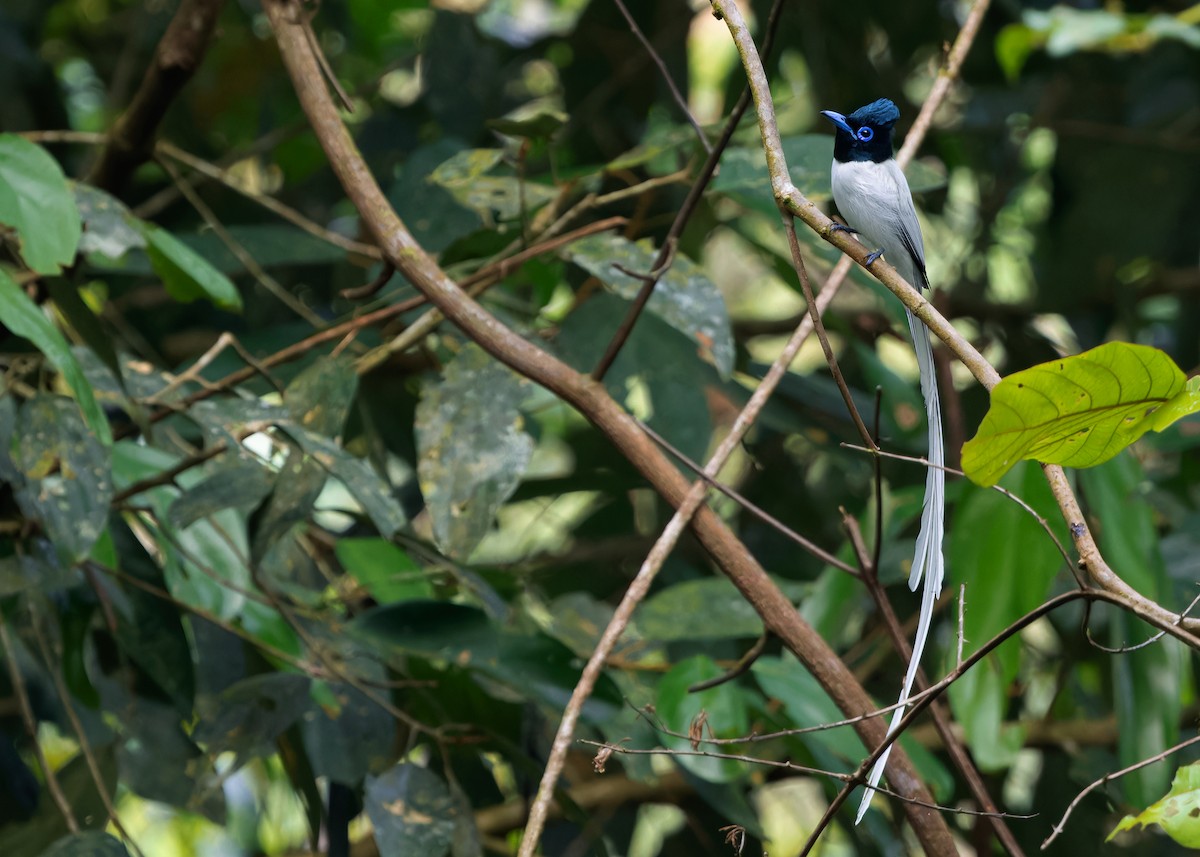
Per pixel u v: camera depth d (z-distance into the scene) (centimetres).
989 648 392
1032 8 1096
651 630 698
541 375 562
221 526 675
